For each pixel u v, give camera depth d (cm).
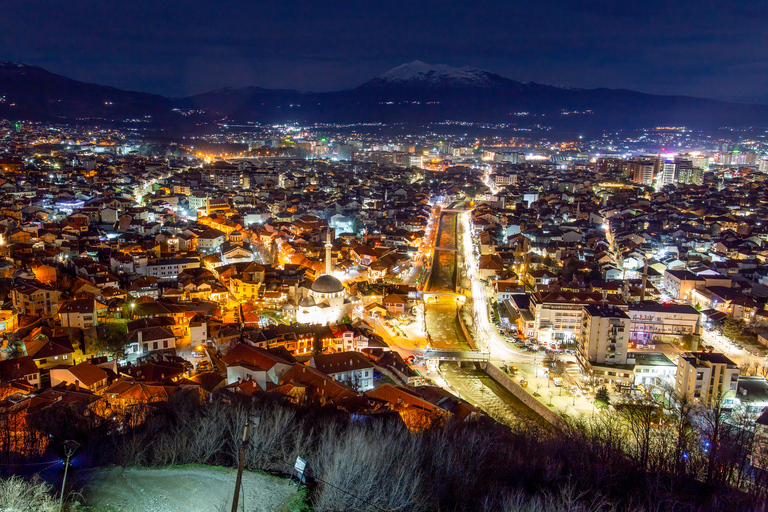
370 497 7225
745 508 8250
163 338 17925
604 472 9112
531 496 7956
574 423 14662
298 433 8962
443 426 11275
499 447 9838
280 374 15700
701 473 9931
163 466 7912
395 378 17488
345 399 13438
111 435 9600
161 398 12538
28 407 11375
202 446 8525
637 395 17138
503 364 19762
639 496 8500
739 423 13112
